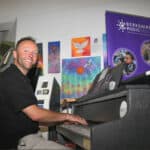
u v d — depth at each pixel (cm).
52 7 266
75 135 122
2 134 148
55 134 212
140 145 95
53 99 240
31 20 269
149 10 249
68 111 224
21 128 150
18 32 269
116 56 220
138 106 98
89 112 172
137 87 99
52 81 246
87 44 250
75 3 261
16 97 145
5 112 148
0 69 232
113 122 95
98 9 254
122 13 228
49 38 261
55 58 255
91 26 253
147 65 224
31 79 244
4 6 279
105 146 93
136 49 224
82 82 244
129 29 225
